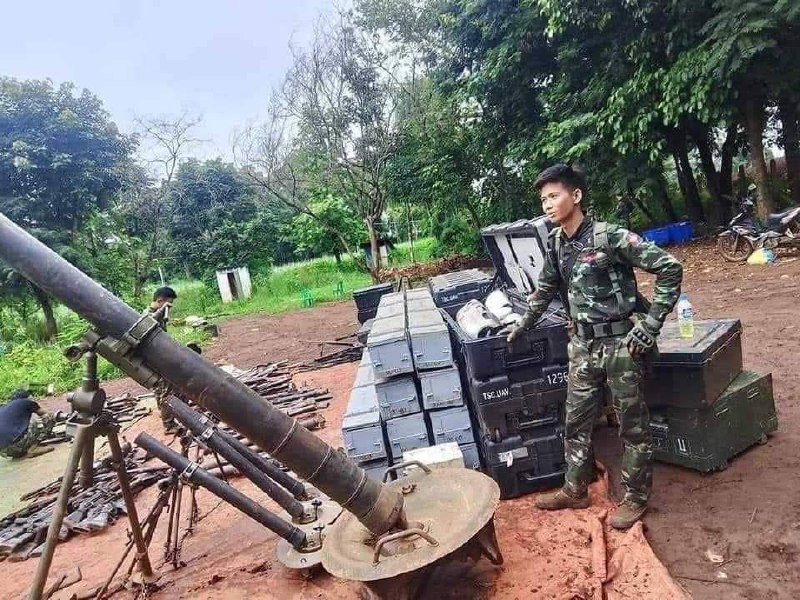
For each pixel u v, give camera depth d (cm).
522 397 380
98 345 251
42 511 544
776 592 261
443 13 1747
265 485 369
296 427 253
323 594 331
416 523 279
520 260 505
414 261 2331
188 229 2725
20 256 238
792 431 402
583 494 356
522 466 385
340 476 258
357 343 1071
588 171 1504
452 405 404
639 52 1262
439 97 1991
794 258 1006
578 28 1361
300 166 2088
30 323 2019
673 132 1505
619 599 274
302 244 2670
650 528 326
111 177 1981
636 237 310
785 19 1005
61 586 396
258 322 1753
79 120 1872
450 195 2072
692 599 265
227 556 397
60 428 856
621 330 322
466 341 384
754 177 1266
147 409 889
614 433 459
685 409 366
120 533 476
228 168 2798
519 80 1642
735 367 392
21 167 1738
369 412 426
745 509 324
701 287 964
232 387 247
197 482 348
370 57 1867
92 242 2050
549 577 297
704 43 1109
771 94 1220
